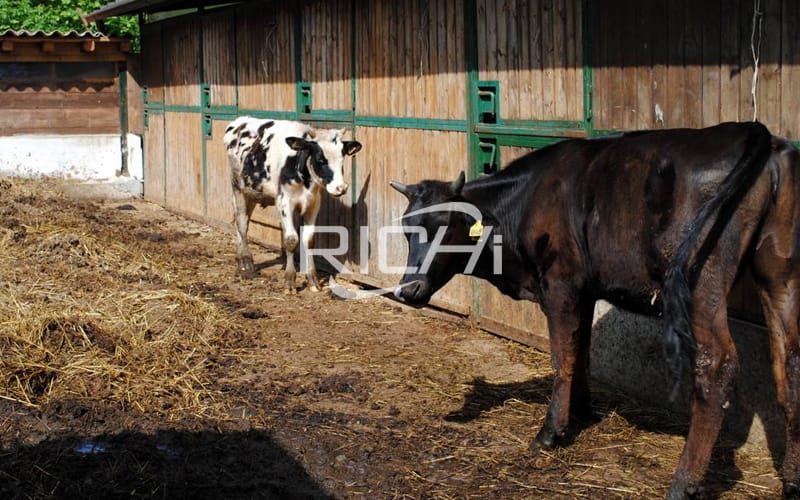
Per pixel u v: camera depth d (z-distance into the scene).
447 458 5.60
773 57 5.45
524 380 7.06
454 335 8.33
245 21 12.76
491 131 7.99
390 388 6.95
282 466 5.48
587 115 6.93
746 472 5.34
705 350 4.52
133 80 18.33
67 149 18.66
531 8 7.44
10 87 18.12
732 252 4.50
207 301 9.41
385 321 8.89
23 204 14.93
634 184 4.90
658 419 6.23
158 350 7.49
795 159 4.61
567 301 5.45
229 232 13.92
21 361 6.74
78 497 4.96
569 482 5.25
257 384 7.04
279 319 8.98
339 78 10.49
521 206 5.76
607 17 6.67
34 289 8.89
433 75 8.78
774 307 4.76
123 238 12.84
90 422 6.04
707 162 4.59
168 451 5.65
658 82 6.27
